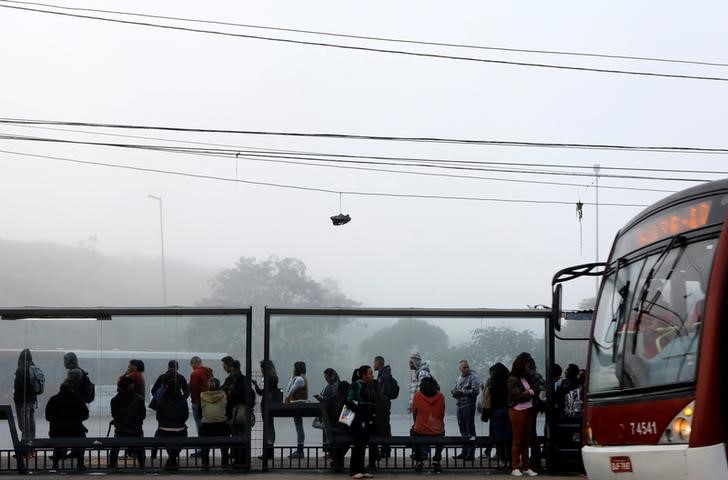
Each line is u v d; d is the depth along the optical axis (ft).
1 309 54.13
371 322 55.67
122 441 53.57
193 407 54.60
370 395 51.83
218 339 55.06
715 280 25.80
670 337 27.30
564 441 54.08
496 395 54.95
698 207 28.04
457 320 56.08
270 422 54.75
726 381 25.12
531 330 56.03
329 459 56.39
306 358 55.21
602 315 31.91
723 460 24.67
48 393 54.44
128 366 54.75
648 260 29.96
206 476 52.29
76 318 54.85
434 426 54.90
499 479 51.39
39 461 57.72
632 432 27.99
